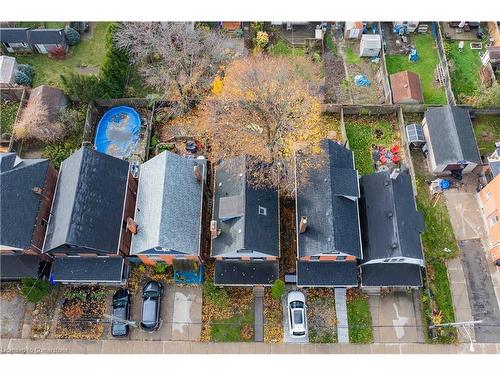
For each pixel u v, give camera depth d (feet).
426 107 177.58
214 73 184.44
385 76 184.44
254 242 136.26
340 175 145.69
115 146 174.70
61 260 146.51
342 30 199.00
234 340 145.38
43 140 173.27
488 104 173.99
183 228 141.28
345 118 180.55
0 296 150.61
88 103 176.76
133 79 188.75
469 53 193.88
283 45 197.06
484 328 146.51
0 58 182.09
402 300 149.79
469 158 162.50
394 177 146.61
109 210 142.72
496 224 150.82
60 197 143.54
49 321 147.74
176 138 175.32
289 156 158.30
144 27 181.57
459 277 153.07
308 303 149.18
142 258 147.13
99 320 147.84
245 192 140.67
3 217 135.95
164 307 149.48
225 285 147.33
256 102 153.89
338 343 144.97
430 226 159.63
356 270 146.00
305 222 137.28
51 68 191.21
